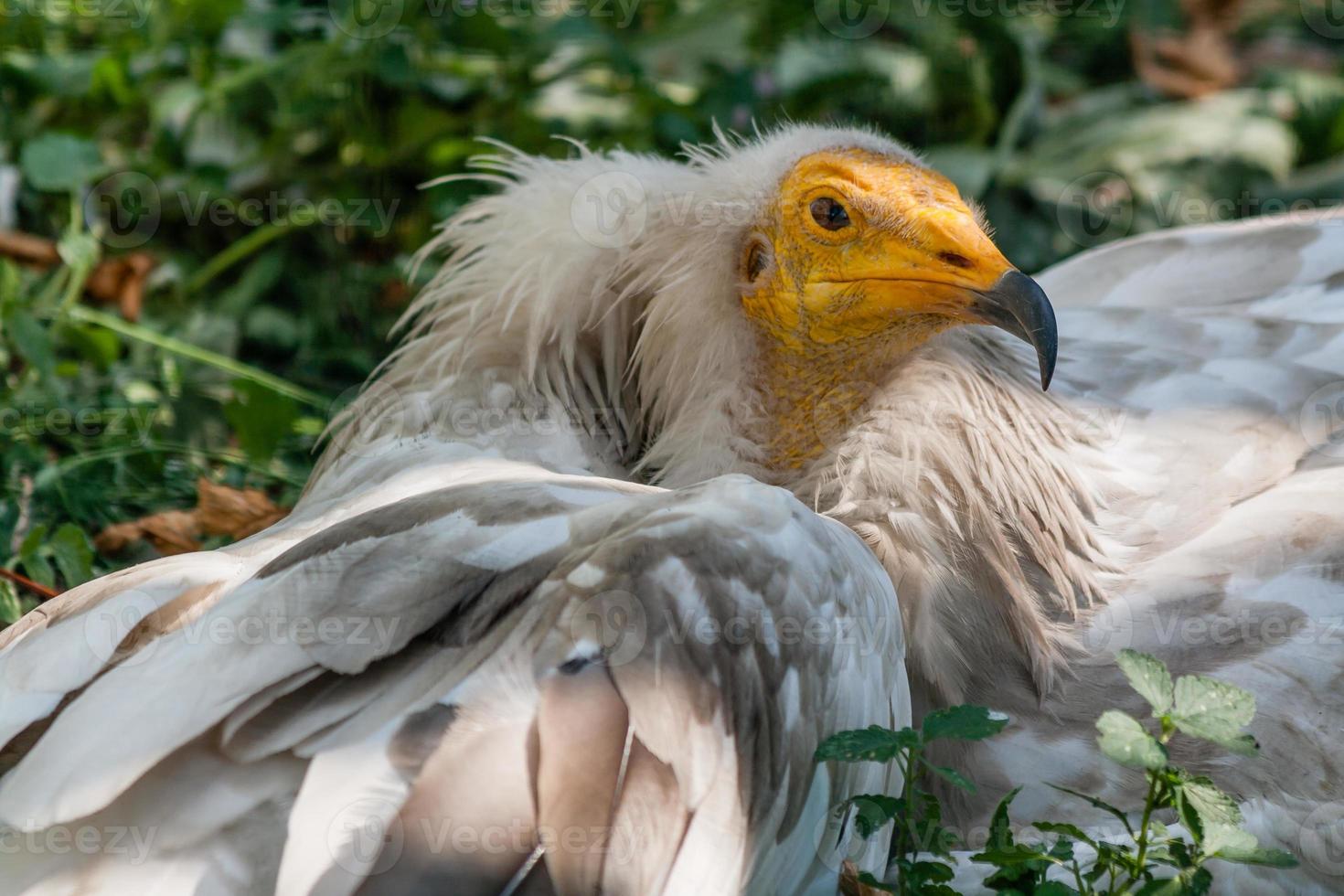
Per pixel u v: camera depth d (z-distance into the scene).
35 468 8.77
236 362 10.29
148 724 4.63
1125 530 6.70
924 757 6.01
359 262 10.91
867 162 6.67
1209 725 4.92
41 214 10.82
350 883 4.31
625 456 7.09
